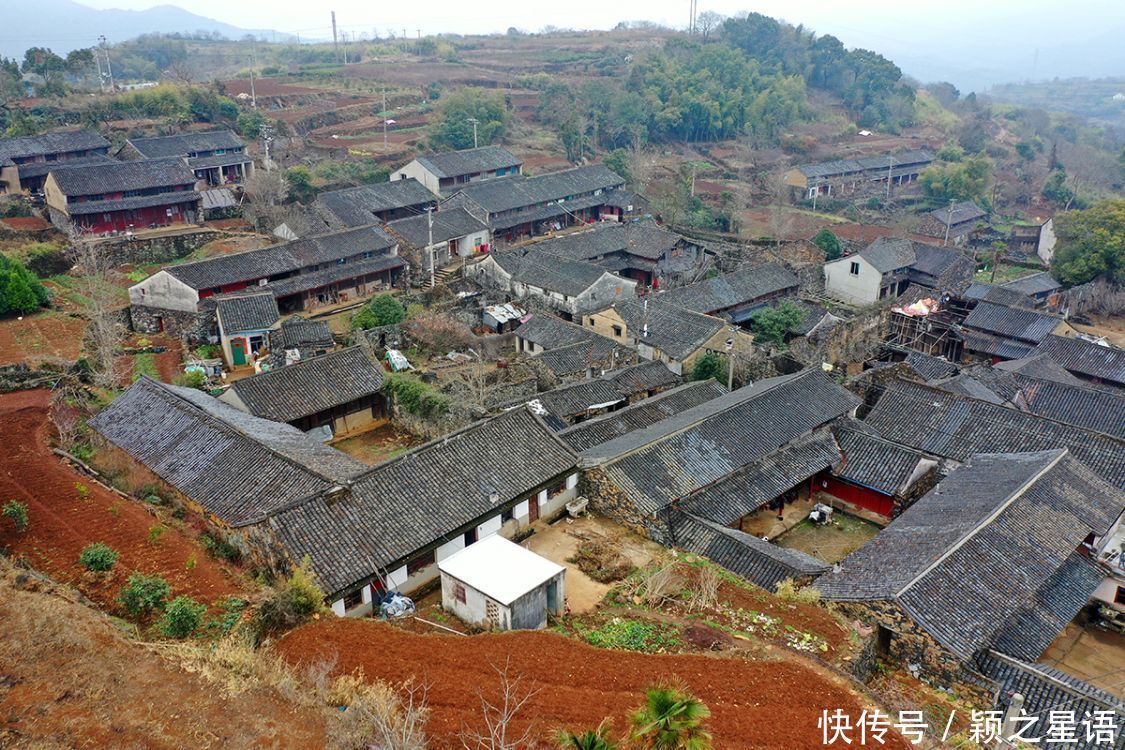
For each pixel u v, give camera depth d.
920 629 24.83
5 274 50.53
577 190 84.12
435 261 68.31
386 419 42.75
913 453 37.25
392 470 28.62
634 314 54.31
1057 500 31.55
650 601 26.70
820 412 39.16
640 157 95.62
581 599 27.03
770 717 19.98
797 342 56.16
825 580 28.50
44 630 20.11
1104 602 31.03
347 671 20.97
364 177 84.00
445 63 146.50
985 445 38.41
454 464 30.02
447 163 82.88
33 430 34.81
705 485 33.31
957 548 27.88
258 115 93.69
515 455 31.52
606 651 22.66
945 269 73.69
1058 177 116.88
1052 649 29.55
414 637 22.84
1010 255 89.12
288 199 77.19
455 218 71.19
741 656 22.78
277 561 25.44
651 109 118.69
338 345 50.97
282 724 17.89
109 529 27.17
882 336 63.75
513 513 30.50
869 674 25.05
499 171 87.06
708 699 20.59
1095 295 72.69
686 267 72.00
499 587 24.33
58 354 45.34
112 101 90.12
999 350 59.91
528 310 60.59
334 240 60.72
